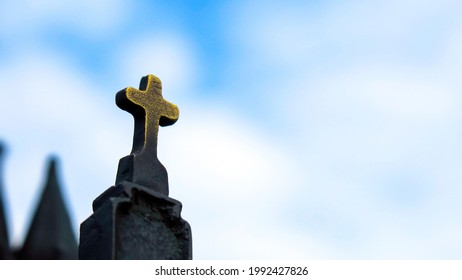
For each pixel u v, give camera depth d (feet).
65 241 78.54
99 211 24.13
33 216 79.05
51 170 83.35
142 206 24.66
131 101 26.27
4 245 56.03
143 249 24.17
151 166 25.62
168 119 26.99
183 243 25.08
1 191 56.18
